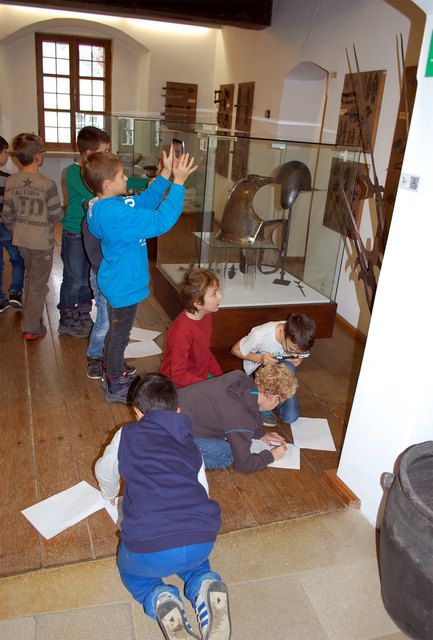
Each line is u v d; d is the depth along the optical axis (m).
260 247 3.12
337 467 2.44
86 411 2.72
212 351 3.33
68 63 6.97
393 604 1.63
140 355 3.29
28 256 3.20
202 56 7.16
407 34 3.33
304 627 1.68
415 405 1.87
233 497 2.20
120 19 6.66
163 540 1.38
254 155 2.95
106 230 2.29
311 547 1.99
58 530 1.96
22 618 1.63
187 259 3.29
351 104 4.00
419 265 1.75
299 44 4.87
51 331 3.56
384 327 1.95
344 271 4.23
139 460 1.46
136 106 7.46
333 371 3.39
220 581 1.49
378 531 2.08
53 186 3.14
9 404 2.72
